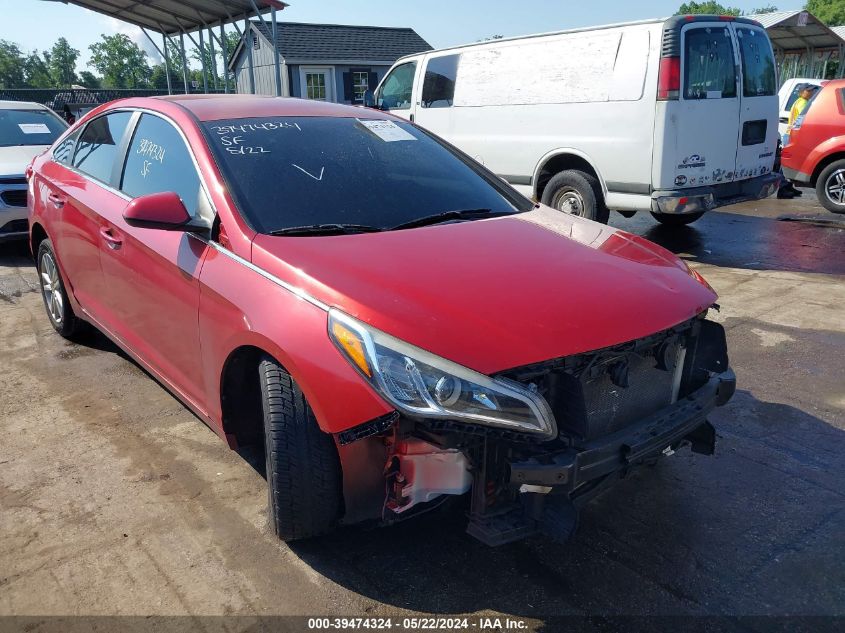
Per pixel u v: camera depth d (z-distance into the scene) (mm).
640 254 2973
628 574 2580
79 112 15109
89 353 4684
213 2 13242
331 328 2275
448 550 2697
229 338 2619
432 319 2240
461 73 8695
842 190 9648
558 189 7762
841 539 2789
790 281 6441
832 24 58000
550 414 2176
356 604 2414
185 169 3172
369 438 2264
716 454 3441
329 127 3543
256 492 3061
